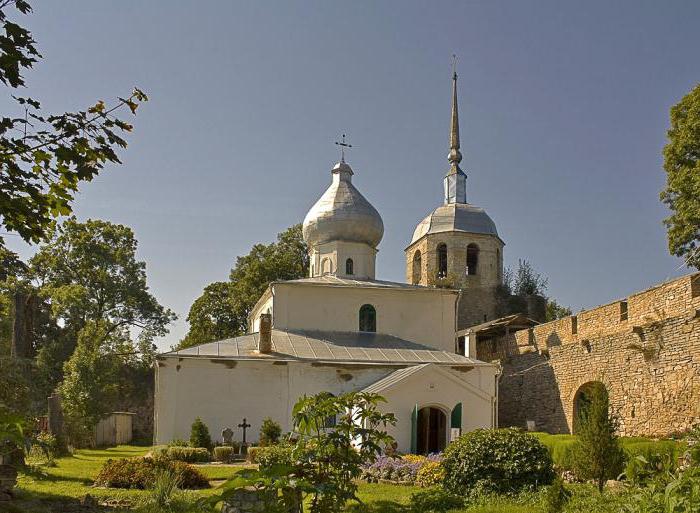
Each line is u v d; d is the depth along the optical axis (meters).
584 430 16.08
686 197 33.12
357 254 42.09
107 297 55.00
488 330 42.97
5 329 42.56
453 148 56.09
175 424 32.22
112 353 47.75
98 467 25.42
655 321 28.27
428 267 53.00
